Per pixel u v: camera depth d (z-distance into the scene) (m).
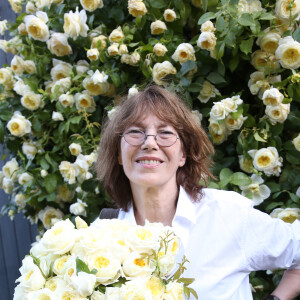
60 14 2.15
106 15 2.11
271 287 1.82
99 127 2.10
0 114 2.18
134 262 0.90
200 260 1.26
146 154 1.25
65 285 0.86
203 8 1.78
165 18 1.89
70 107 2.05
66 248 0.92
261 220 1.32
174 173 1.32
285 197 1.82
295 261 1.36
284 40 1.69
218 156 1.87
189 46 1.78
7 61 3.09
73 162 2.19
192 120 1.38
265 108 1.85
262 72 1.80
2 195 3.38
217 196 1.37
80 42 2.12
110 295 0.84
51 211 2.19
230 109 1.71
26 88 2.11
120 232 0.97
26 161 2.30
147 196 1.34
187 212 1.29
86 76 2.01
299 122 1.77
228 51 1.83
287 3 1.73
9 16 3.01
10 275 3.46
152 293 0.86
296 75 1.68
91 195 2.05
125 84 2.06
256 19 1.76
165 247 0.92
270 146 1.77
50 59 2.25
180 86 1.79
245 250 1.30
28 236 3.27
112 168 1.44
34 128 2.15
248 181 1.72
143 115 1.26
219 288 1.25
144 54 1.93
